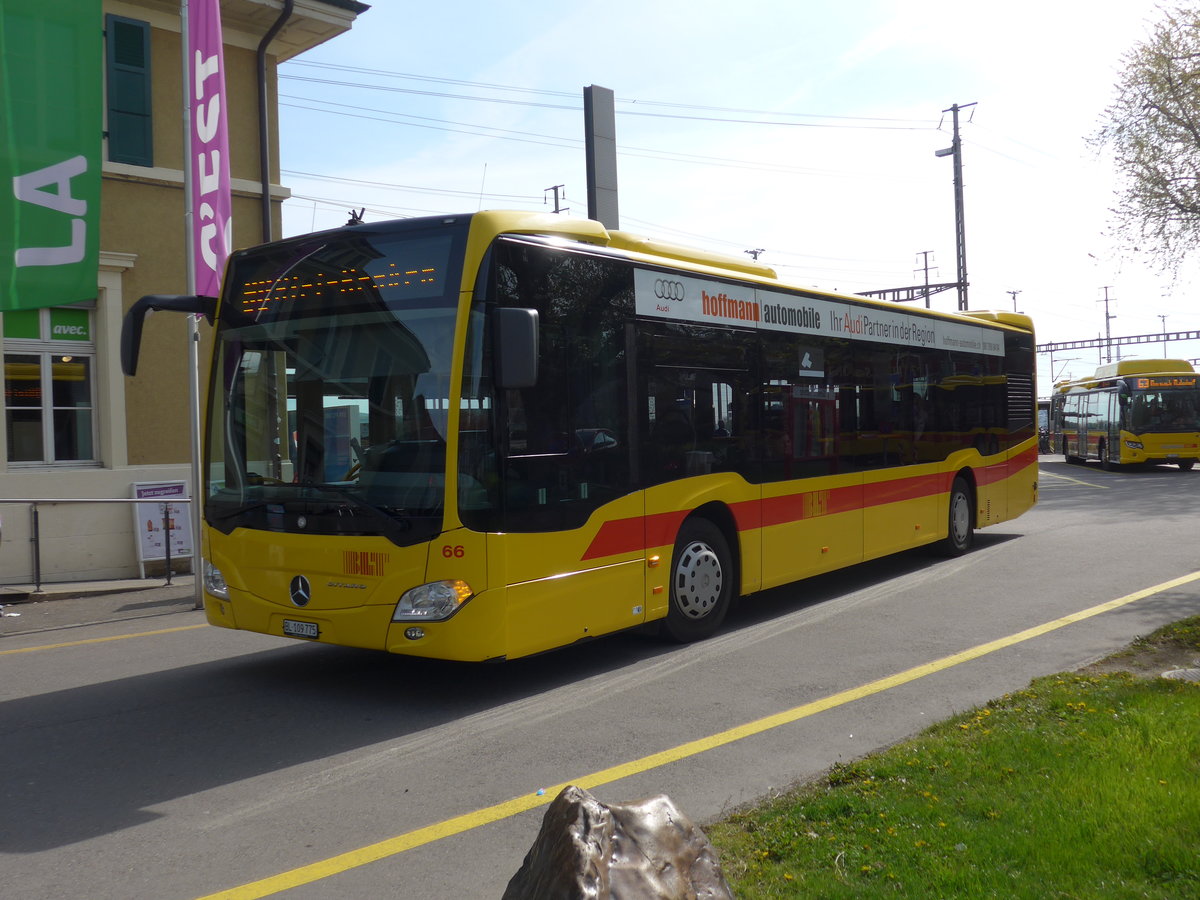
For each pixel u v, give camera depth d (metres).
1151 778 4.39
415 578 6.12
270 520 6.71
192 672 7.65
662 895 2.94
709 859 3.15
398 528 6.16
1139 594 9.66
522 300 6.55
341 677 7.39
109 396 13.34
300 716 6.39
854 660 7.48
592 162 12.96
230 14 14.62
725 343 8.54
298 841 4.40
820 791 4.57
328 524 6.42
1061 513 18.17
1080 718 5.39
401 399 6.34
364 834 4.46
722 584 8.52
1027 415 14.88
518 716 6.29
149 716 6.43
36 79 9.69
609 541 7.20
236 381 7.06
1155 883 3.47
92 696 6.96
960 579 11.01
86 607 11.02
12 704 6.80
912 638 8.16
